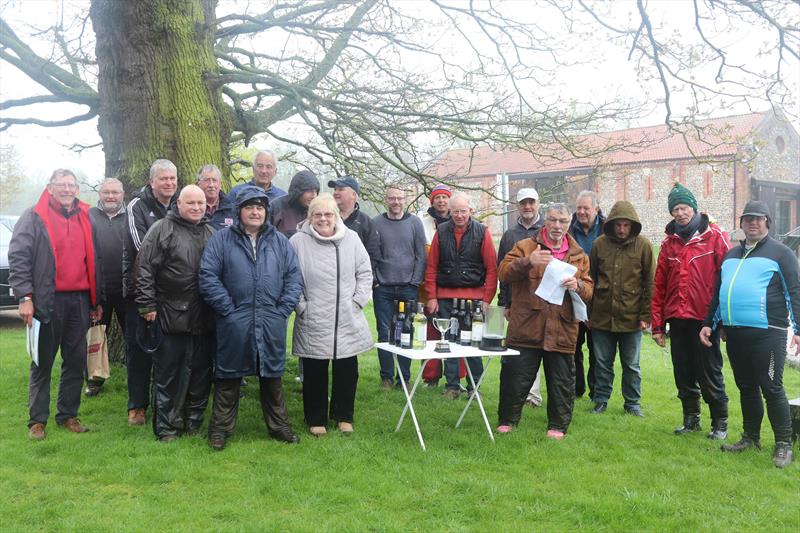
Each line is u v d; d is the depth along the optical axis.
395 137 9.20
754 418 5.15
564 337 5.38
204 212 5.08
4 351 9.05
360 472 4.47
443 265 6.63
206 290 4.81
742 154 8.28
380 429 5.53
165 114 7.08
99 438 5.06
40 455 4.73
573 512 3.91
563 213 5.32
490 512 3.88
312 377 5.34
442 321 5.12
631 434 5.55
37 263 4.91
